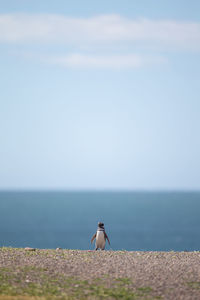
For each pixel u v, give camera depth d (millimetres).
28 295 35719
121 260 48812
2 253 51250
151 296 36188
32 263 46281
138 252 54594
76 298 35375
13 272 42156
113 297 35844
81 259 49188
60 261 47812
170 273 42969
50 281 39969
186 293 37031
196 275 42281
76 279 40750
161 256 51500
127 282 39844
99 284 39219
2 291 36250
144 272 43281
